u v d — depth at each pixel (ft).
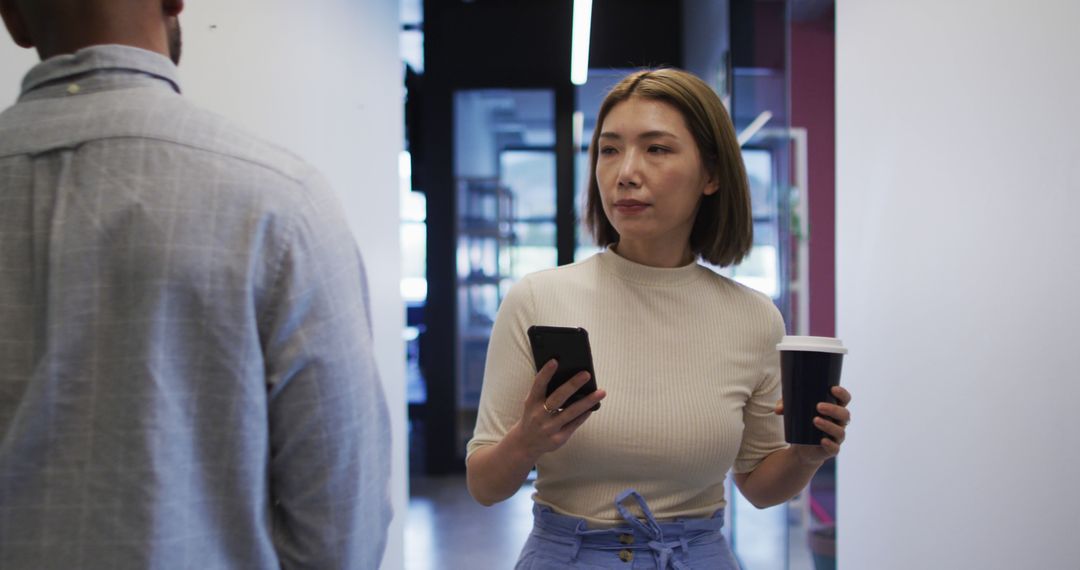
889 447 5.82
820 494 9.62
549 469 3.33
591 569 3.13
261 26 5.31
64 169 1.95
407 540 12.26
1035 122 4.11
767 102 9.29
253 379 1.98
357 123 6.95
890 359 5.81
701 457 3.26
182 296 1.90
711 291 3.57
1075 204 3.82
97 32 2.09
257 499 2.03
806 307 10.65
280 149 2.21
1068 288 3.87
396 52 8.07
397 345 7.75
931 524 5.23
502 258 17.70
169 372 1.90
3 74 3.56
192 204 1.94
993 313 4.51
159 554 1.86
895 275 5.71
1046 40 4.02
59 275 1.87
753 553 9.61
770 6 9.24
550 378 2.71
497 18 16.53
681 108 3.33
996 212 4.48
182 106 2.09
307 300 2.06
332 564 2.15
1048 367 4.05
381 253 7.43
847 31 6.52
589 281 3.52
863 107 6.23
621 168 3.30
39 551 1.83
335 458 2.11
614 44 16.61
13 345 1.89
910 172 5.47
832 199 10.96
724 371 3.39
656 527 3.16
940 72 5.08
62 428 1.85
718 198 3.63
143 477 1.85
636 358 3.33
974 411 4.73
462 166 17.16
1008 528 4.39
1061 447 3.97
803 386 3.06
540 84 16.58
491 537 12.40
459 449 16.67
